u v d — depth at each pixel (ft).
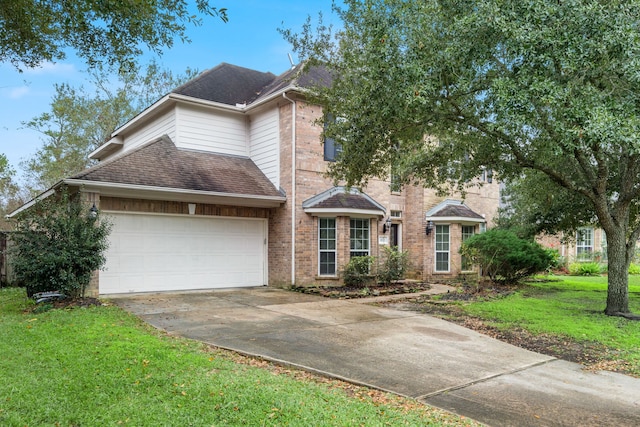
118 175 37.17
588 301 38.86
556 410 15.19
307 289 43.27
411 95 24.71
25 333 22.09
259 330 25.35
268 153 48.26
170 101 46.26
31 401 13.62
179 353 19.39
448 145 36.22
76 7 21.04
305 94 38.47
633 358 21.99
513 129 28.37
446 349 22.67
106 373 16.17
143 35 22.82
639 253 81.82
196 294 39.86
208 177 43.06
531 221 49.88
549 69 24.32
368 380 17.49
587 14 22.25
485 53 25.62
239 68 57.77
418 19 25.94
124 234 38.75
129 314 28.66
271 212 47.67
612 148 32.73
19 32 22.25
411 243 56.44
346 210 46.06
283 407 13.71
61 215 31.63
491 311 33.19
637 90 23.61
